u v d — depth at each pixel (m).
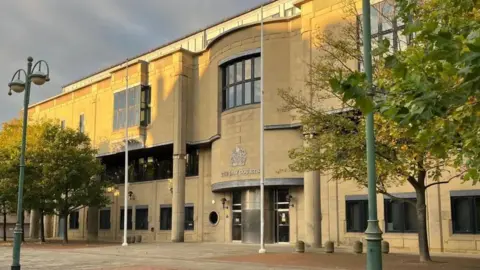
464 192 25.02
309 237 29.36
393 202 27.70
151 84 42.62
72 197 38.53
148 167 45.25
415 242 26.42
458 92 5.30
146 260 22.77
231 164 34.22
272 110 32.50
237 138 34.00
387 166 17.19
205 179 39.12
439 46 5.08
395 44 19.67
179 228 38.69
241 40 34.56
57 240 46.06
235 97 34.88
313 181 29.62
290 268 18.02
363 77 5.21
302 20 31.47
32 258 24.56
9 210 43.62
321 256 22.55
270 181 31.94
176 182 39.09
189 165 41.03
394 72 5.66
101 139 46.38
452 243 25.17
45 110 55.16
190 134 39.97
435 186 26.06
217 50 37.00
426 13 12.55
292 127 31.77
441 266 17.36
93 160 40.00
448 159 16.39
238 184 33.53
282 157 31.94
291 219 32.53
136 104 42.69
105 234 48.34
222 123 35.56
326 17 30.11
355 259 20.94
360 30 22.06
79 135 40.25
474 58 4.64
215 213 37.75
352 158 18.41
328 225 30.28
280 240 33.09
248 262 20.41
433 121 7.27
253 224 33.72
